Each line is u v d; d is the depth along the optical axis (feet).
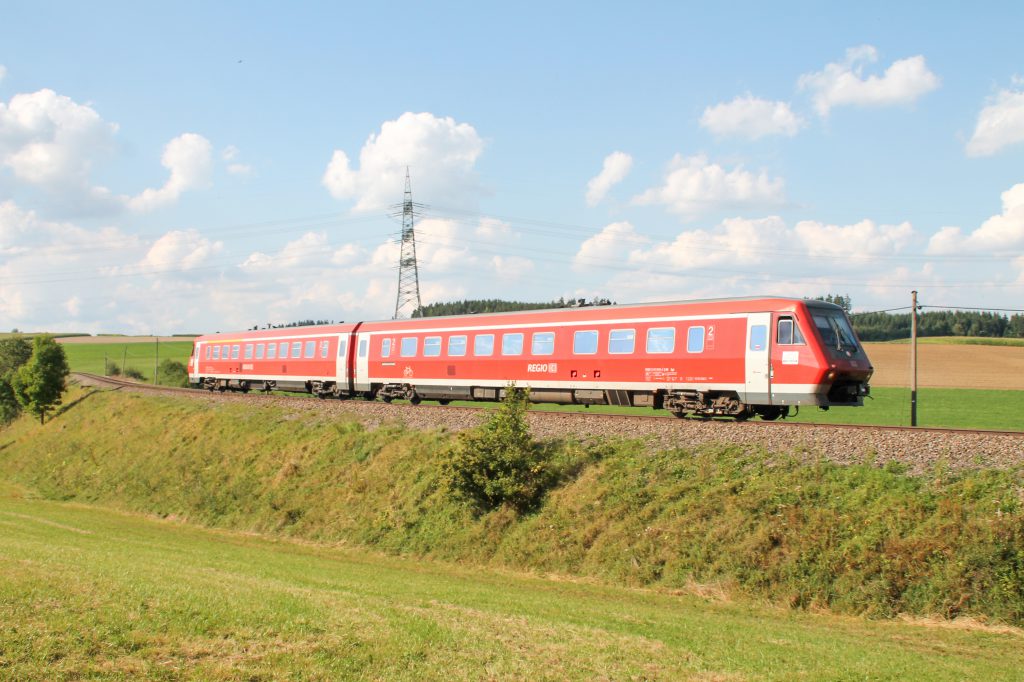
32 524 92.17
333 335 128.88
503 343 99.60
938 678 37.01
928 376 233.96
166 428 137.49
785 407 81.00
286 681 29.89
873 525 55.67
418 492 83.10
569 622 43.37
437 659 33.73
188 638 33.06
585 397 92.17
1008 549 50.01
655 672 34.60
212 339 167.32
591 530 67.67
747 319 78.33
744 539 59.47
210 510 100.07
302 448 104.53
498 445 76.95
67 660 29.58
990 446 59.00
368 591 49.96
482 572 68.59
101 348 464.24
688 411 84.07
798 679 35.12
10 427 222.48
